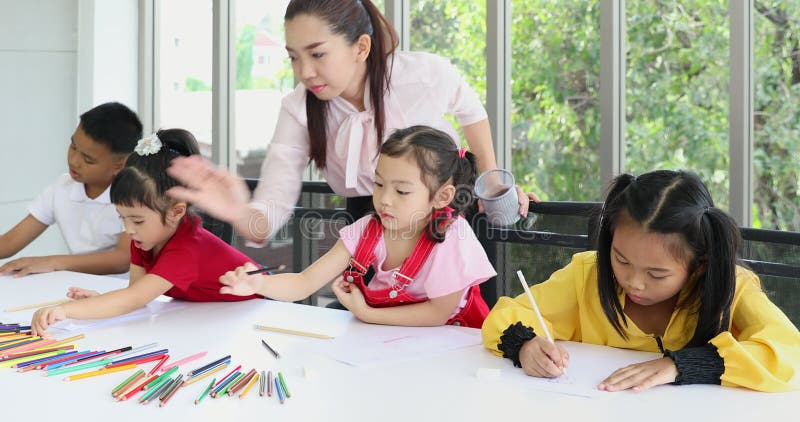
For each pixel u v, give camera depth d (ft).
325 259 5.58
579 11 9.20
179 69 12.46
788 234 4.88
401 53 6.57
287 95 6.68
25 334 4.99
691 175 4.34
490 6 9.48
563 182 9.50
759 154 8.53
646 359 4.41
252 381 4.01
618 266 4.33
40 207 8.02
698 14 8.69
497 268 6.18
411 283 5.39
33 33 11.46
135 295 5.43
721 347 4.02
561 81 9.41
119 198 5.58
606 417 3.57
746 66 8.21
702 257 4.25
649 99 9.06
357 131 6.41
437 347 4.66
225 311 5.57
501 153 9.69
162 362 4.35
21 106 11.44
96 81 12.16
